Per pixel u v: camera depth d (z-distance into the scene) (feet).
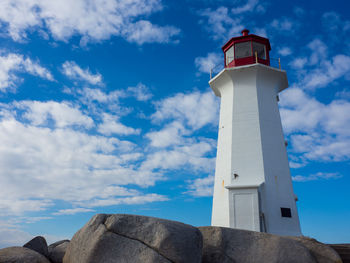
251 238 25.34
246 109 55.83
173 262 18.51
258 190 47.57
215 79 60.64
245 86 57.72
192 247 19.53
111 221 20.54
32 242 28.27
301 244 25.91
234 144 53.88
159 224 19.84
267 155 52.13
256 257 24.17
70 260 21.91
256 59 57.00
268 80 58.39
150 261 18.35
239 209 47.50
